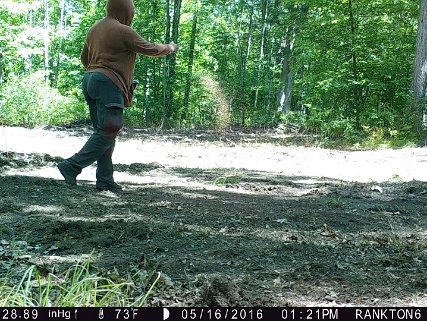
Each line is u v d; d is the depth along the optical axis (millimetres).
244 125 21453
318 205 5812
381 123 17469
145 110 22266
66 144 11789
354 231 4645
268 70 24797
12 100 16594
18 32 23375
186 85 23625
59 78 28750
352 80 17969
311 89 19766
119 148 11961
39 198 5277
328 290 3057
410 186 7480
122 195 5766
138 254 3643
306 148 14109
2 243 3777
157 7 22531
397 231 4699
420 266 3588
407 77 18812
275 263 3562
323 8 18797
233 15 27219
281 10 24219
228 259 3605
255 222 4773
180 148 12688
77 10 27828
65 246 3756
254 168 9711
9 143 11141
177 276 3191
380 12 18219
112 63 5738
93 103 5930
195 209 5207
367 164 10766
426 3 17094
